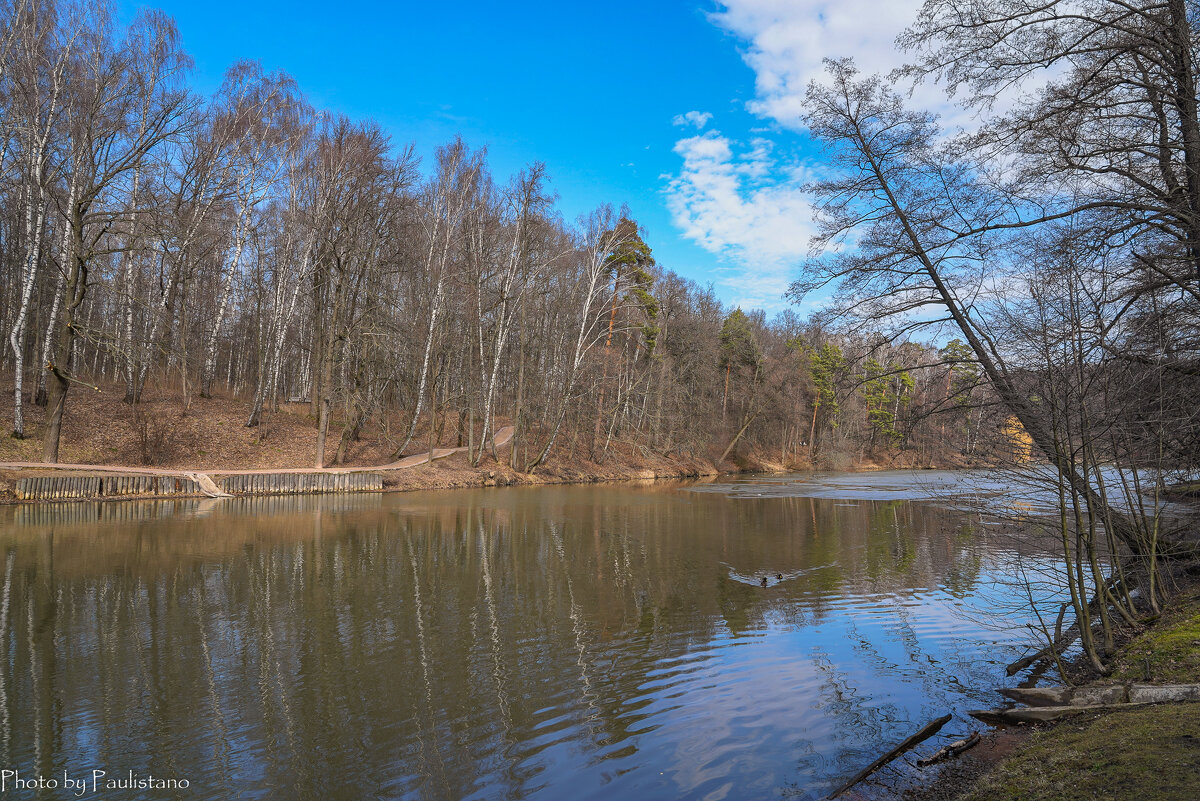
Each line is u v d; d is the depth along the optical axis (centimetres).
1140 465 931
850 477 5316
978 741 696
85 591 1327
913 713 791
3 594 1298
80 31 2730
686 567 1656
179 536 1928
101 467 2783
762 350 6375
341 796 605
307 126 3728
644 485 4441
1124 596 1005
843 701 828
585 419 5022
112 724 754
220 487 2898
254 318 4550
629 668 948
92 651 993
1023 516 941
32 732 734
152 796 604
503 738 725
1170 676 721
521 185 3788
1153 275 998
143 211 2703
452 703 820
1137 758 524
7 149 2794
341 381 3603
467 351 4481
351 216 3253
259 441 3547
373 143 3294
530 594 1367
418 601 1302
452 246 3738
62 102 2716
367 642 1052
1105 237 983
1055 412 794
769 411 6009
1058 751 598
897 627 1154
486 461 4253
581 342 4100
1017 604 1296
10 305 3381
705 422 5734
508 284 3994
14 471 2520
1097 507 950
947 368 1216
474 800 600
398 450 3928
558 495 3494
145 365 3256
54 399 2658
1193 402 918
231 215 3616
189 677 897
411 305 3922
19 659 961
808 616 1224
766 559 1773
